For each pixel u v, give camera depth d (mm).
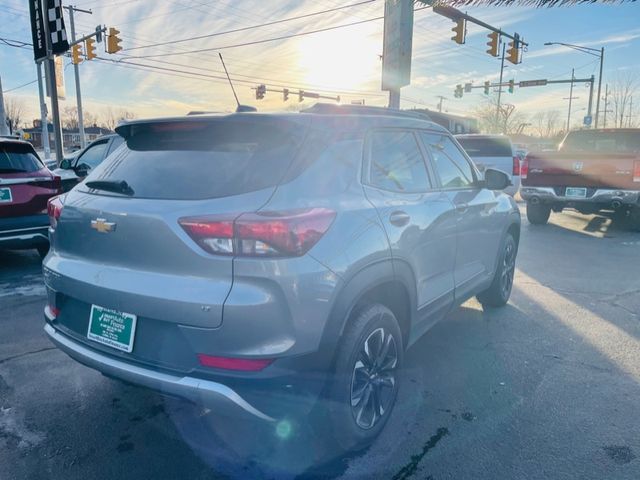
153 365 2363
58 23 15234
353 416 2627
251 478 2543
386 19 11773
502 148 12266
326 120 2691
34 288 5711
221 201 2275
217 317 2168
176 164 2566
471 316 4859
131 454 2727
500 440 2850
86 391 3389
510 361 3869
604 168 9102
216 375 2219
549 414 3113
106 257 2529
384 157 3047
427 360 3879
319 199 2420
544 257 7438
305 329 2256
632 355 3982
